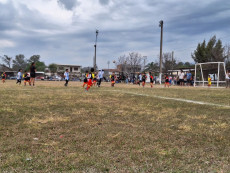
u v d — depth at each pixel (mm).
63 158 2533
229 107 6645
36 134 3480
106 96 9562
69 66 96250
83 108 6109
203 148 2916
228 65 41094
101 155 2639
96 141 3170
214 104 7371
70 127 3963
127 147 2934
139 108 6285
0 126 3896
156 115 5230
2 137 3279
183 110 6043
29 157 2541
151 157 2592
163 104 7219
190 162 2455
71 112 5465
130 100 8227
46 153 2682
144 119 4754
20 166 2301
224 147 2955
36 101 7312
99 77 19688
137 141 3184
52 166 2314
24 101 7227
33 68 18594
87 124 4215
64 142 3113
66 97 8812
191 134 3572
